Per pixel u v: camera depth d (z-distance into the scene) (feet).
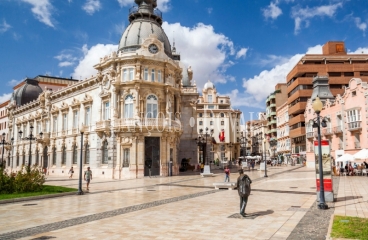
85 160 155.12
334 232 32.94
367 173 122.72
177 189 83.46
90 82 154.51
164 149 136.98
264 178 116.16
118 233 35.81
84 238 33.88
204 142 199.62
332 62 246.88
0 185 73.87
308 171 154.30
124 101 136.87
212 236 33.88
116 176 132.16
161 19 159.22
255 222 40.45
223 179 116.47
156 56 139.23
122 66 137.59
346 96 156.25
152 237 33.81
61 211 51.55
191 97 194.08
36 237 34.60
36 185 80.59
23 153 225.35
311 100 196.75
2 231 37.70
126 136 133.08
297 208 50.57
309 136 197.26
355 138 150.00
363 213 45.62
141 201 61.52
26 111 227.20
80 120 162.71
